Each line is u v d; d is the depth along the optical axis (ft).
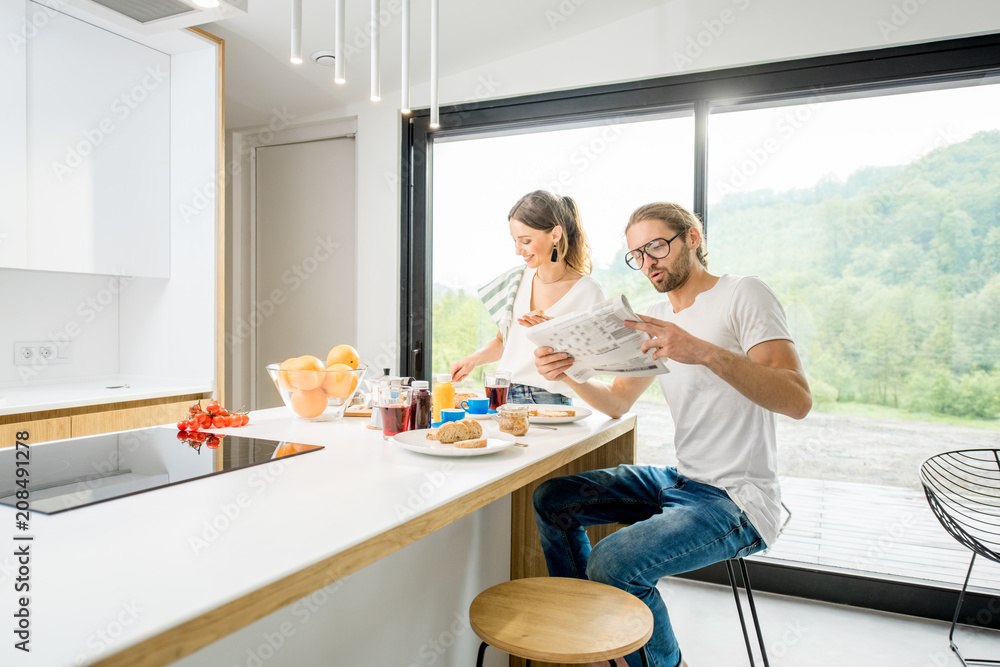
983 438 7.55
